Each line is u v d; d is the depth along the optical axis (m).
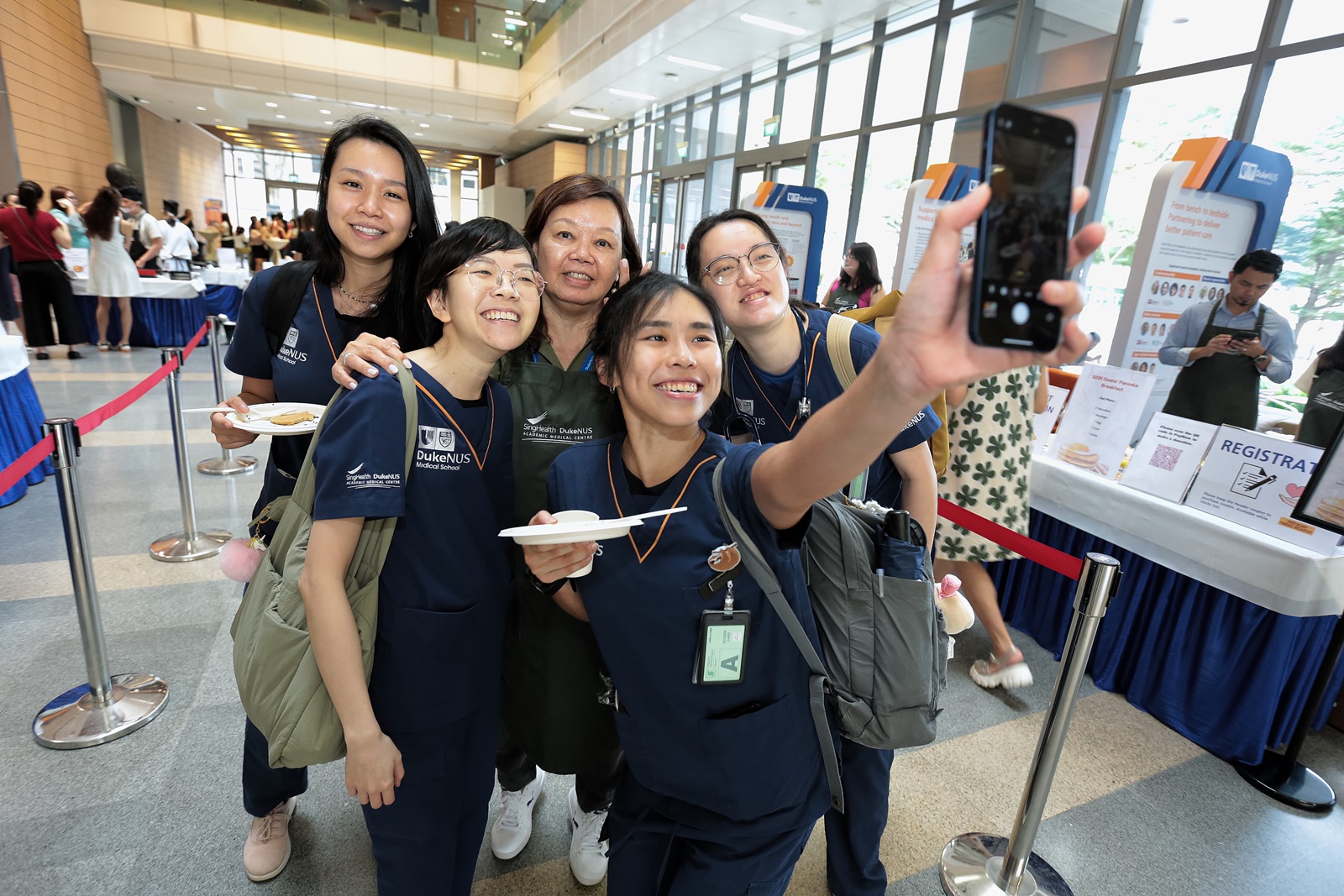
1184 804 1.96
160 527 3.28
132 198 7.81
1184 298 3.38
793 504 0.80
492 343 1.02
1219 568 2.10
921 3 6.37
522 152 18.91
